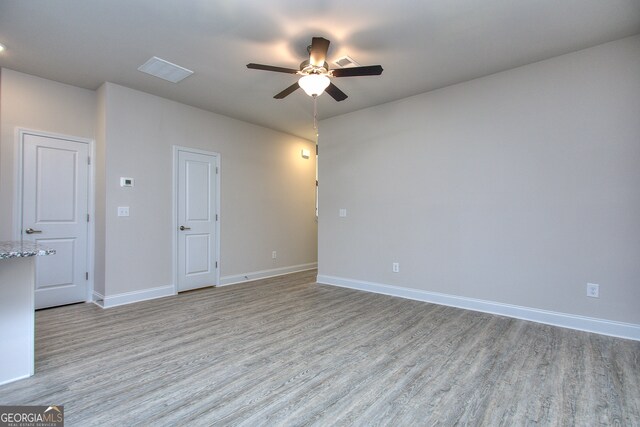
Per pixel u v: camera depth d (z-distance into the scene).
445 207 3.79
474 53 3.03
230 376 2.13
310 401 1.86
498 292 3.42
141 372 2.18
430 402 1.85
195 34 2.73
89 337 2.78
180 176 4.34
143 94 3.95
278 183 5.71
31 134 3.47
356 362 2.34
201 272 4.59
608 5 2.34
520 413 1.76
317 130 5.62
